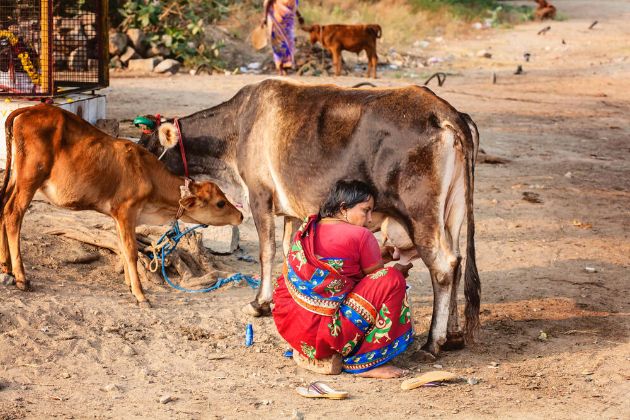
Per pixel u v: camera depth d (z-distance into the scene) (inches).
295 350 282.4
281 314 276.2
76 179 316.2
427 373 269.6
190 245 377.1
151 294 343.0
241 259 395.2
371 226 297.0
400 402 254.2
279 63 994.1
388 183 282.5
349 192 268.8
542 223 465.1
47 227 391.5
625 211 495.2
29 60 490.9
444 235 283.7
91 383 263.6
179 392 259.6
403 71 1108.5
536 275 381.7
